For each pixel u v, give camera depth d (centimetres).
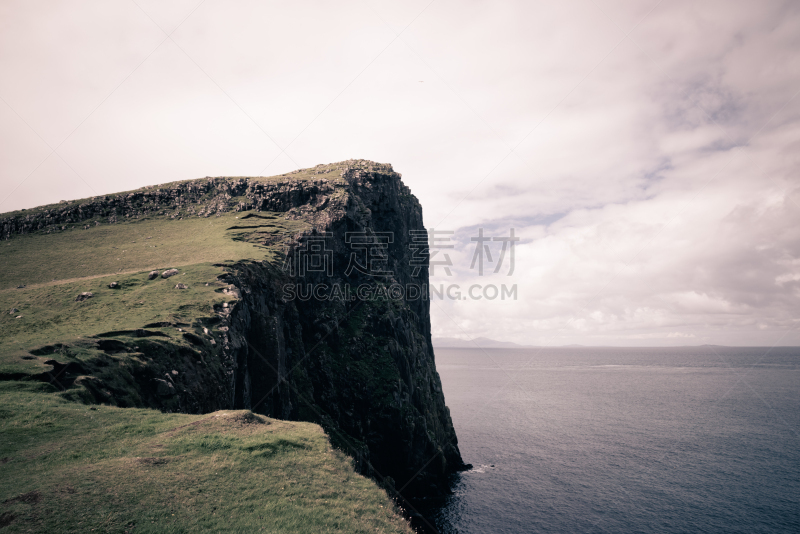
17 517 1387
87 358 3130
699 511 7319
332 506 1758
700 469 9631
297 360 7188
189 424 2353
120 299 4906
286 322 7175
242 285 5916
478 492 8138
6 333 3925
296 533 1492
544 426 14462
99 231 9944
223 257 6894
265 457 2062
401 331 9300
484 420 15625
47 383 2725
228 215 10181
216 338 4416
